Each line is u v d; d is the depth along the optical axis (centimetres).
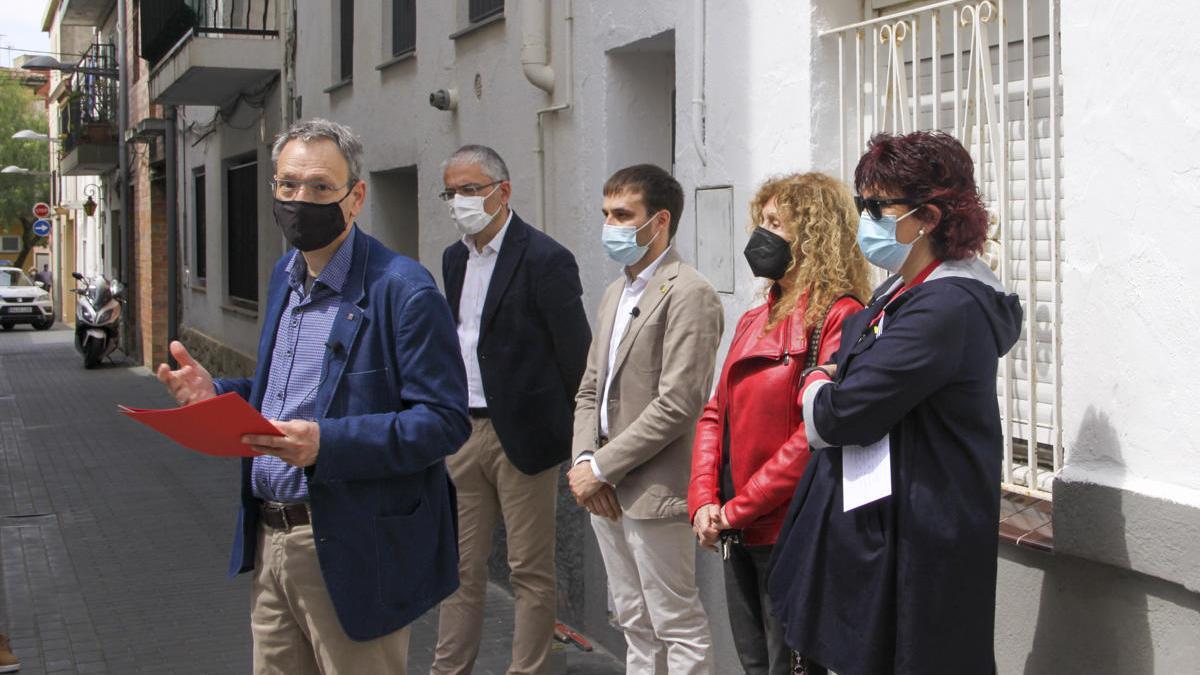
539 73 627
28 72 4916
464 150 477
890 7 419
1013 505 347
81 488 1003
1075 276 308
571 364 476
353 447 287
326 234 304
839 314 325
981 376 270
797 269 338
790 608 292
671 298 392
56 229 4078
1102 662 298
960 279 272
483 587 490
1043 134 349
